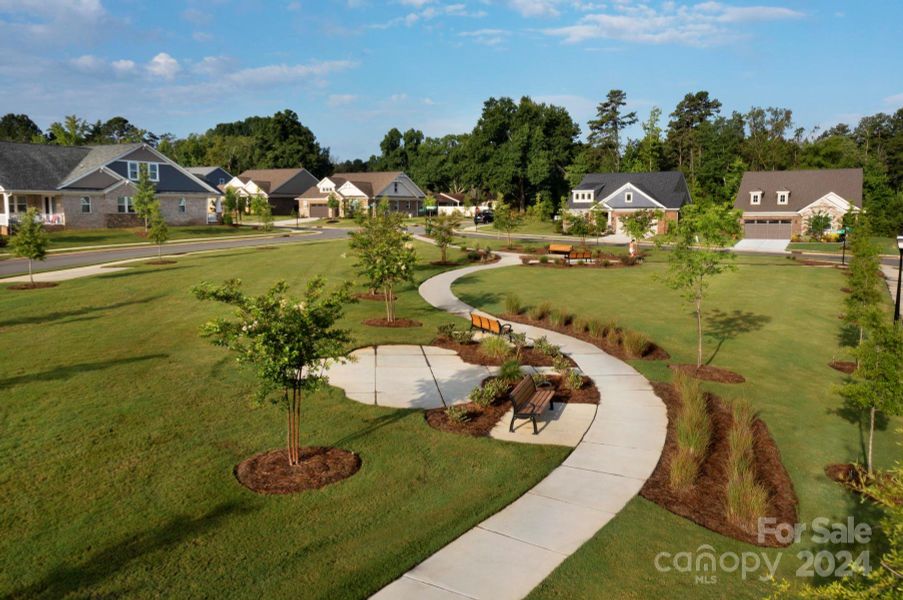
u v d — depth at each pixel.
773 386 15.05
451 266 34.56
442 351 16.64
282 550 7.35
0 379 12.80
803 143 100.75
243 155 117.44
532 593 6.69
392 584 6.80
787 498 9.34
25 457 9.35
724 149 88.50
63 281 25.39
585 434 11.41
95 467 9.15
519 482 9.38
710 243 15.70
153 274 27.70
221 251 39.09
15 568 6.79
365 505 8.49
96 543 7.31
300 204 90.44
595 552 7.54
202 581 6.71
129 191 52.78
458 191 114.69
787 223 59.25
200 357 14.74
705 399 13.24
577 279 30.64
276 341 9.17
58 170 49.53
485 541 7.72
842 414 13.43
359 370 14.76
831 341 19.86
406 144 130.12
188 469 9.23
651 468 10.02
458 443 10.79
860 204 57.50
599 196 65.62
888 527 5.29
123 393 12.21
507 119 91.00
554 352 16.56
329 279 26.72
